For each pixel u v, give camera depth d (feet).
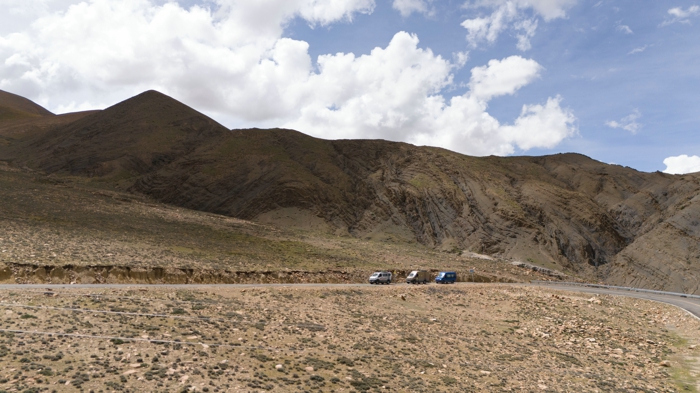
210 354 68.95
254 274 173.99
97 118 630.74
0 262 119.24
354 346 87.20
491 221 421.18
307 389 61.05
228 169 488.02
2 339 62.13
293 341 84.53
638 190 523.29
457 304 159.94
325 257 246.68
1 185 260.62
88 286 110.32
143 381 55.42
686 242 352.28
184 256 179.22
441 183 476.13
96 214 241.76
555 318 149.48
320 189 447.83
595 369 94.68
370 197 465.88
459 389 70.33
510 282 276.21
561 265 379.55
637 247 378.73
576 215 453.17
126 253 160.56
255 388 58.70
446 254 345.92
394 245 352.69
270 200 422.00
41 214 209.77
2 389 48.19
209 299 110.73
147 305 92.89
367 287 172.04
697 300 220.02
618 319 158.30
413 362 81.82
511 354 100.17
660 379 90.17
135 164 521.24
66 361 58.39
